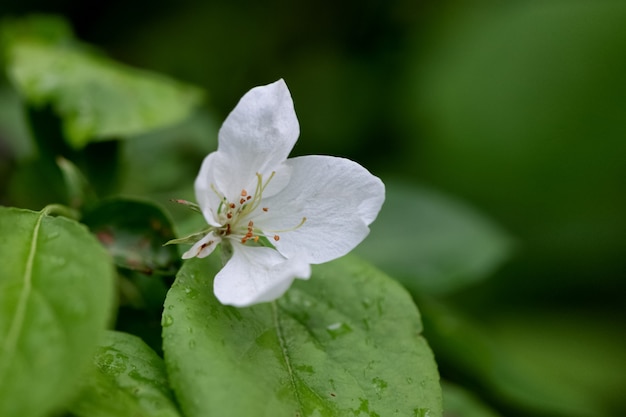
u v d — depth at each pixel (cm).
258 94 28
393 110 55
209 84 52
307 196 28
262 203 28
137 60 51
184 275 27
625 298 52
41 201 34
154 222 29
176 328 26
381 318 28
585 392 47
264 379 26
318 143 54
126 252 29
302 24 54
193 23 52
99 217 29
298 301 28
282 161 28
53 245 26
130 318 29
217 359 26
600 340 50
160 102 34
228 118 28
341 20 55
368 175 28
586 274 53
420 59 56
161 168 38
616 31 56
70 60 35
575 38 56
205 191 27
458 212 39
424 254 38
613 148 54
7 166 37
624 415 46
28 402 24
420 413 27
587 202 54
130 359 26
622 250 52
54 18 39
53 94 33
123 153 34
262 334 27
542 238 54
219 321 27
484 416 34
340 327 28
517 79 55
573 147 54
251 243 28
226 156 28
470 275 38
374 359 28
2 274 25
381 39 56
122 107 34
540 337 50
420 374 28
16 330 24
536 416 38
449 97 55
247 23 53
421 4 57
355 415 27
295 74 54
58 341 24
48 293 25
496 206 54
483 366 36
